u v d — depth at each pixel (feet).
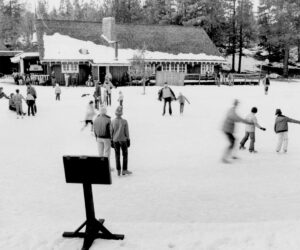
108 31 155.94
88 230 19.89
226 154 40.01
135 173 36.24
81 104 89.15
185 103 91.71
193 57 158.40
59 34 154.51
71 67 142.72
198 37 169.99
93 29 161.99
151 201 28.76
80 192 30.96
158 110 80.43
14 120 67.62
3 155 43.34
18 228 21.93
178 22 212.02
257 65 225.15
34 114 73.87
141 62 135.03
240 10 204.23
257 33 205.57
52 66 141.08
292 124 64.59
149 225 22.11
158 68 154.40
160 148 47.01
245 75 152.56
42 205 27.81
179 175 35.58
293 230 20.43
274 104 91.45
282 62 228.84
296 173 36.04
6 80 159.94
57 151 45.42
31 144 49.14
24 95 103.24
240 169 37.58
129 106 85.87
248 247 18.49
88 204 19.93
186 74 147.23
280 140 44.52
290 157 42.32
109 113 75.36
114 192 30.81
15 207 27.22
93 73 142.20
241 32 207.00
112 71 144.15
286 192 30.66
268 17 193.98
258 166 38.60
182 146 48.11
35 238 20.18
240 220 24.90
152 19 241.14
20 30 275.18
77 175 19.47
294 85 145.69
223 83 150.10
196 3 200.03
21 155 43.39
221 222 24.48
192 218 25.39
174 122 66.23
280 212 26.25
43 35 152.35
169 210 26.91
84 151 45.27
